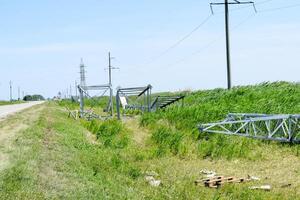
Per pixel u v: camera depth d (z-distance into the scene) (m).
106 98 76.38
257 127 21.23
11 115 40.34
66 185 11.32
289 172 15.02
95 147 20.17
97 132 26.64
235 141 20.34
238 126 23.70
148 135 25.94
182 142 21.02
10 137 21.16
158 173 15.58
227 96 36.28
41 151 16.28
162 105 40.56
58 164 14.02
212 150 18.98
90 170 13.91
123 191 11.68
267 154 18.41
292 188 12.93
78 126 31.69
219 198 11.70
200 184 13.77
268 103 26.05
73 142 20.47
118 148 20.94
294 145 19.08
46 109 54.97
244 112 26.30
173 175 15.20
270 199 11.62
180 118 28.45
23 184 10.91
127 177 14.09
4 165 13.54
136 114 43.66
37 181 11.47
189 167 16.75
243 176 14.91
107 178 13.14
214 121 25.53
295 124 18.70
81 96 45.72
